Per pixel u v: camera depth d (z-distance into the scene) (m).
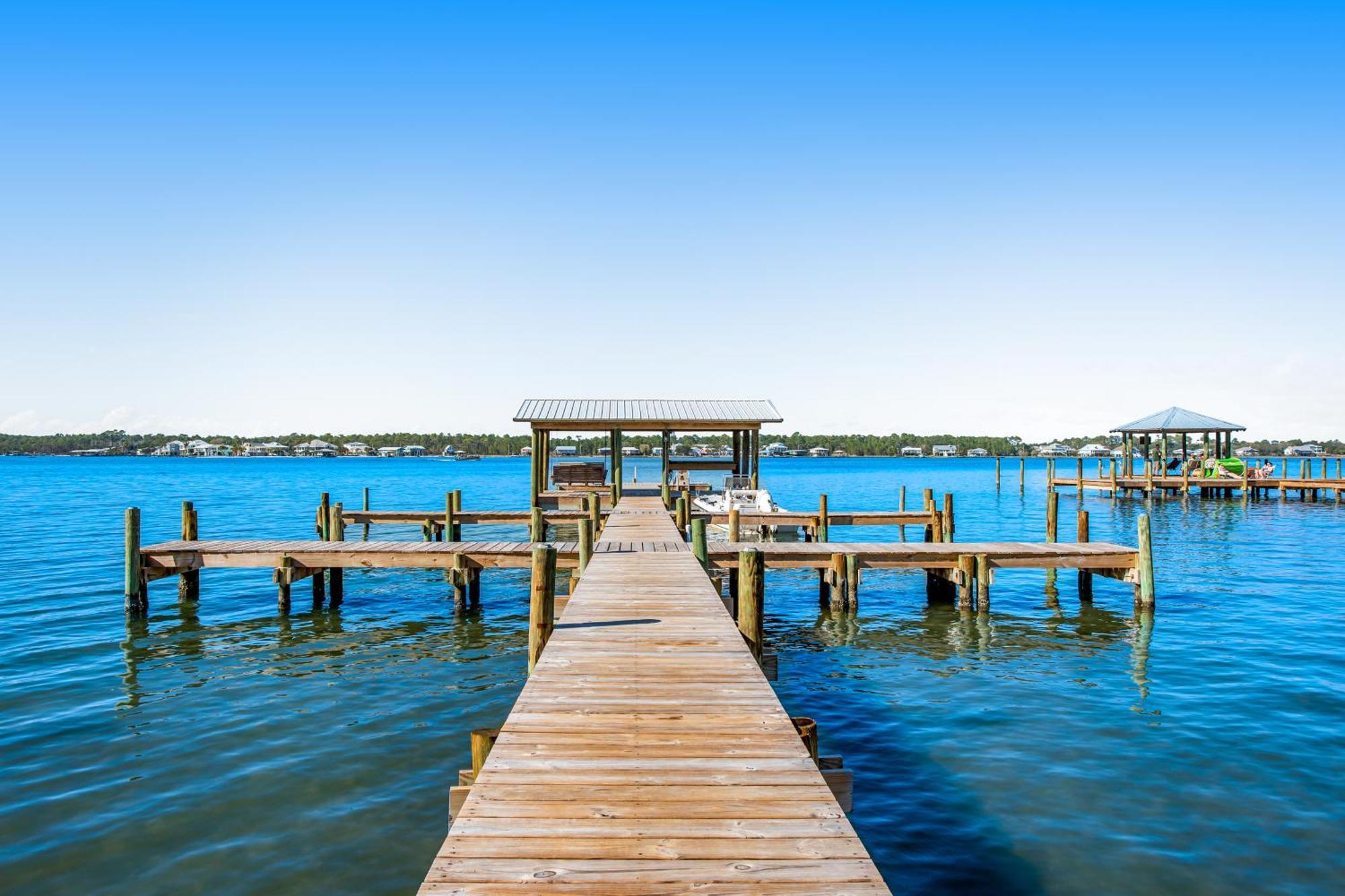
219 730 9.21
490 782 4.89
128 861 6.30
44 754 8.43
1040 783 7.82
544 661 7.73
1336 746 8.75
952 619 15.78
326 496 25.25
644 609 10.06
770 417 30.70
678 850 4.06
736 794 4.73
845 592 16.06
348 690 10.89
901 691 10.94
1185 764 8.27
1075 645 13.60
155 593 18.30
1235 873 6.22
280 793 7.51
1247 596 17.80
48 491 58.72
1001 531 32.78
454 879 3.75
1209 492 50.56
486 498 55.59
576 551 15.59
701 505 28.44
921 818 7.11
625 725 5.92
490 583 19.69
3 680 11.23
